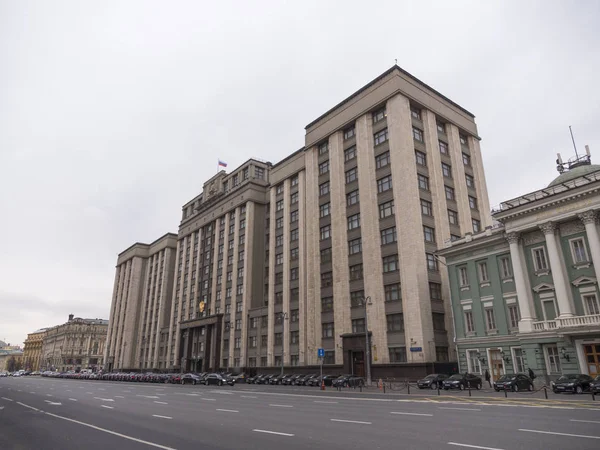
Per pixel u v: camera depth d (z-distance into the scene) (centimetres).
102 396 3161
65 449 1073
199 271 8912
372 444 1082
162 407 2211
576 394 2583
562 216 3297
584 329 2970
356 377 4281
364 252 5228
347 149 5906
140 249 11669
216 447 1067
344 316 5297
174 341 9219
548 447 1009
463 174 5716
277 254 6888
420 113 5556
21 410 2092
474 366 3881
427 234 4884
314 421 1557
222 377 5225
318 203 6162
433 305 4612
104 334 16712
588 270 3180
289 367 5991
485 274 3944
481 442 1084
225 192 8788
